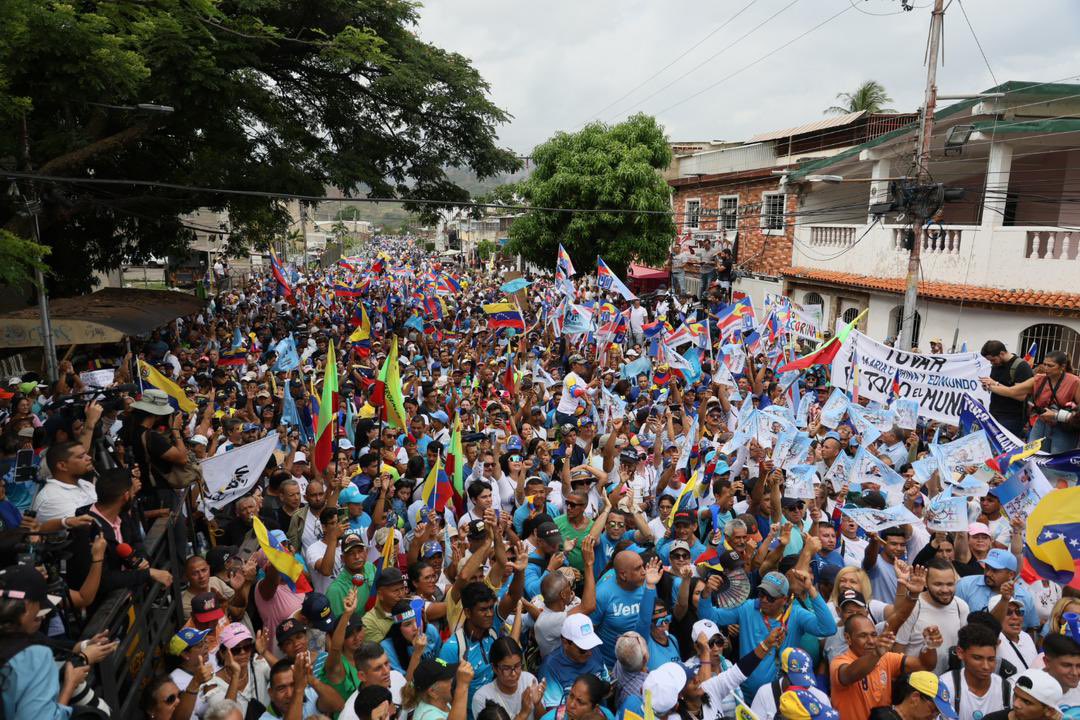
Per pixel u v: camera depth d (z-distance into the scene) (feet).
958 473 28.73
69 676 13.53
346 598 17.98
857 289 78.38
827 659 19.77
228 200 77.36
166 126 67.21
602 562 24.97
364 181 81.71
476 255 278.05
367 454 32.24
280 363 48.44
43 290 45.24
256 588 21.45
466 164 91.20
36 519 18.43
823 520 24.38
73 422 25.35
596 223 100.48
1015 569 21.48
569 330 59.21
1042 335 61.41
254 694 18.16
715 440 36.88
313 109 87.61
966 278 66.69
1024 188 71.87
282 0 74.02
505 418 40.01
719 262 99.35
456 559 23.70
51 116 57.52
